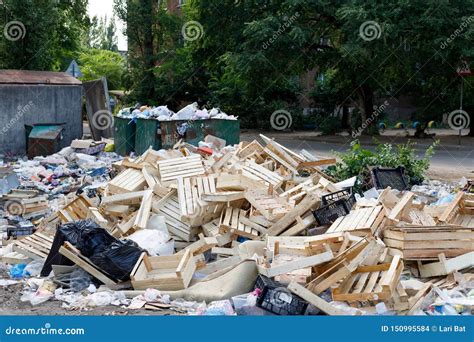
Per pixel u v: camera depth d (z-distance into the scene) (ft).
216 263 26.78
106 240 26.35
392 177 42.60
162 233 29.04
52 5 101.35
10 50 99.09
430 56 88.12
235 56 93.09
